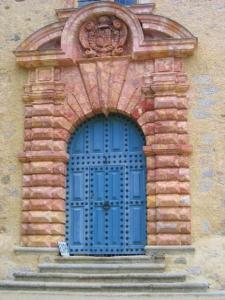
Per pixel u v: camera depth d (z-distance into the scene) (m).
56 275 15.80
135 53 17.19
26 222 17.25
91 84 17.62
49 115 17.62
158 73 17.17
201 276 15.81
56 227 17.14
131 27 17.28
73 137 17.97
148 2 17.88
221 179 16.55
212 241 16.19
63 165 17.56
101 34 17.67
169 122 16.88
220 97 16.91
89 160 17.75
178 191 16.56
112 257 16.31
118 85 17.47
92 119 17.94
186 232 16.34
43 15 18.34
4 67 18.27
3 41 18.42
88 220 17.47
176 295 14.65
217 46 17.16
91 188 17.61
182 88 17.02
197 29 17.39
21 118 17.92
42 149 17.48
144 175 17.28
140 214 17.16
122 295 14.69
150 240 16.56
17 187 17.61
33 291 15.30
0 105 18.09
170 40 17.00
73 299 14.73
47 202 17.19
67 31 17.58
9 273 16.91
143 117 17.22
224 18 17.27
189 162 16.77
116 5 17.36
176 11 17.62
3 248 17.20
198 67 17.12
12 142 17.86
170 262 16.11
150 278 15.45
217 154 16.67
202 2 17.52
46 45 17.92
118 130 17.75
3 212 17.56
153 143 16.97
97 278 15.55
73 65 17.75
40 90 17.72
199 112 16.94
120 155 17.59
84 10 17.56
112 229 17.28
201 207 16.48
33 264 16.86
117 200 17.39
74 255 17.28
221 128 16.77
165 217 16.45
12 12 18.53
